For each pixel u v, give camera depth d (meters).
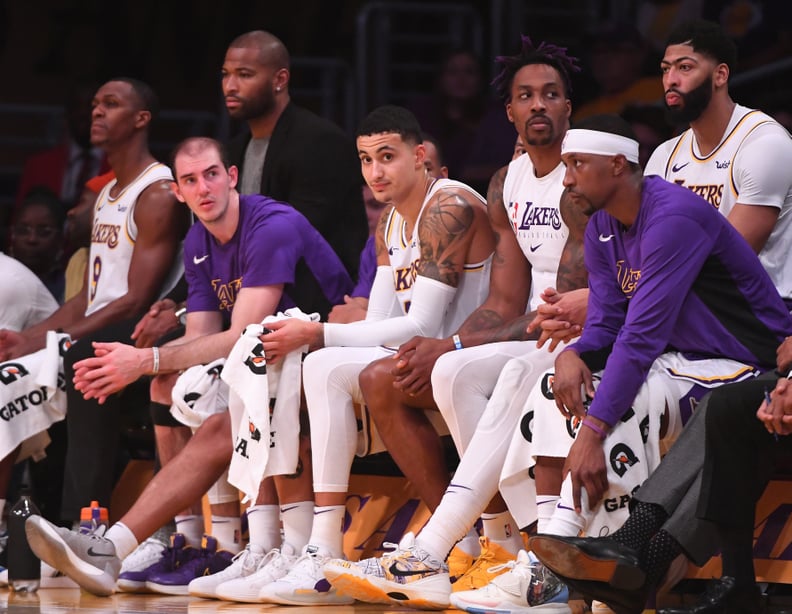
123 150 17.31
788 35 22.11
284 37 32.34
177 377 14.77
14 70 31.97
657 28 23.69
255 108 17.42
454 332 13.95
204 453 14.07
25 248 20.66
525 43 13.52
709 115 13.36
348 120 27.92
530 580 11.20
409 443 12.92
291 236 14.77
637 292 11.11
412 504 14.27
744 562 10.42
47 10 32.09
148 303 16.84
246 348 13.34
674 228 11.05
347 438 13.08
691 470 10.49
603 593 10.34
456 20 27.75
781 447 10.53
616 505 10.95
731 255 11.34
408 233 14.22
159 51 32.41
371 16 27.50
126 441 17.83
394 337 13.52
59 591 14.57
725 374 11.21
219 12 32.38
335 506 13.03
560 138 13.20
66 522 17.66
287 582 12.61
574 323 12.11
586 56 22.44
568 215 12.93
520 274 13.63
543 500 11.51
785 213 13.10
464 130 23.45
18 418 15.97
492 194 13.83
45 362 16.06
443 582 11.87
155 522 13.95
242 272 14.76
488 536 12.62
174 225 16.89
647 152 18.98
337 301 15.49
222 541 14.75
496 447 11.98
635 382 10.94
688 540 10.34
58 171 24.86
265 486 13.98
